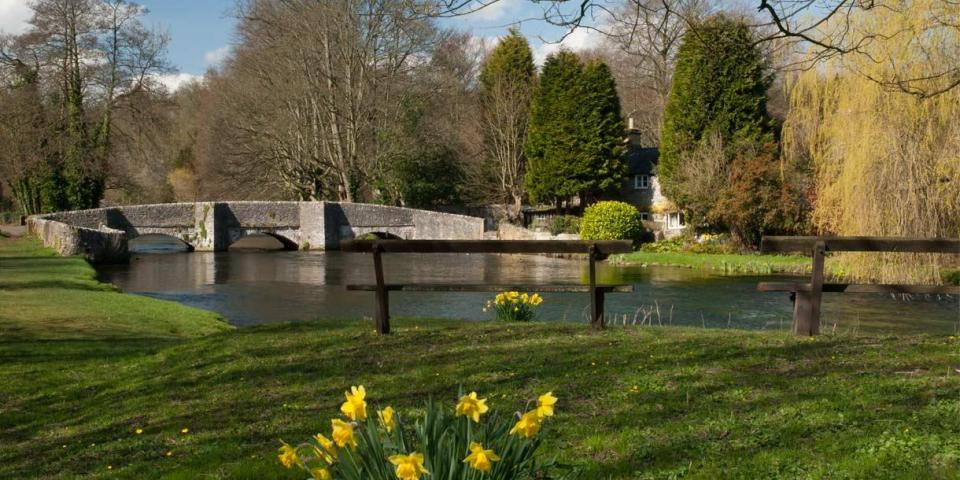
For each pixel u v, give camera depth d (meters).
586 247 8.62
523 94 53.19
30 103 43.97
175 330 13.60
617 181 49.00
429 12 6.25
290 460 3.49
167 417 6.32
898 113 19.83
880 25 18.36
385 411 3.50
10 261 28.16
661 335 8.70
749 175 34.97
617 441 4.91
